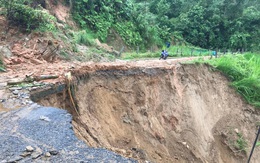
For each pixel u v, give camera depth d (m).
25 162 5.12
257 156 16.80
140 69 14.49
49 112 7.40
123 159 5.52
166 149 12.91
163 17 45.81
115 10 31.06
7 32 13.82
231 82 21.00
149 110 13.84
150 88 14.60
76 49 16.72
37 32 14.30
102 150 5.81
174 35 42.16
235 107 19.67
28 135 6.09
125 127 11.85
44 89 8.93
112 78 12.77
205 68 20.19
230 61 21.73
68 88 9.84
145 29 33.59
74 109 9.77
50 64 12.69
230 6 46.66
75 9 25.50
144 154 9.30
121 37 29.14
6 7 14.11
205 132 16.16
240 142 17.09
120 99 12.66
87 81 11.34
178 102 15.89
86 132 8.96
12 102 7.81
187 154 13.71
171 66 16.92
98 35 25.81
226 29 47.19
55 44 14.58
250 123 19.19
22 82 9.33
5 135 6.03
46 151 5.52
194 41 45.69
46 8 20.97
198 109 16.97
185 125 15.27
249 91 20.38
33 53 13.13
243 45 44.78
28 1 17.33
